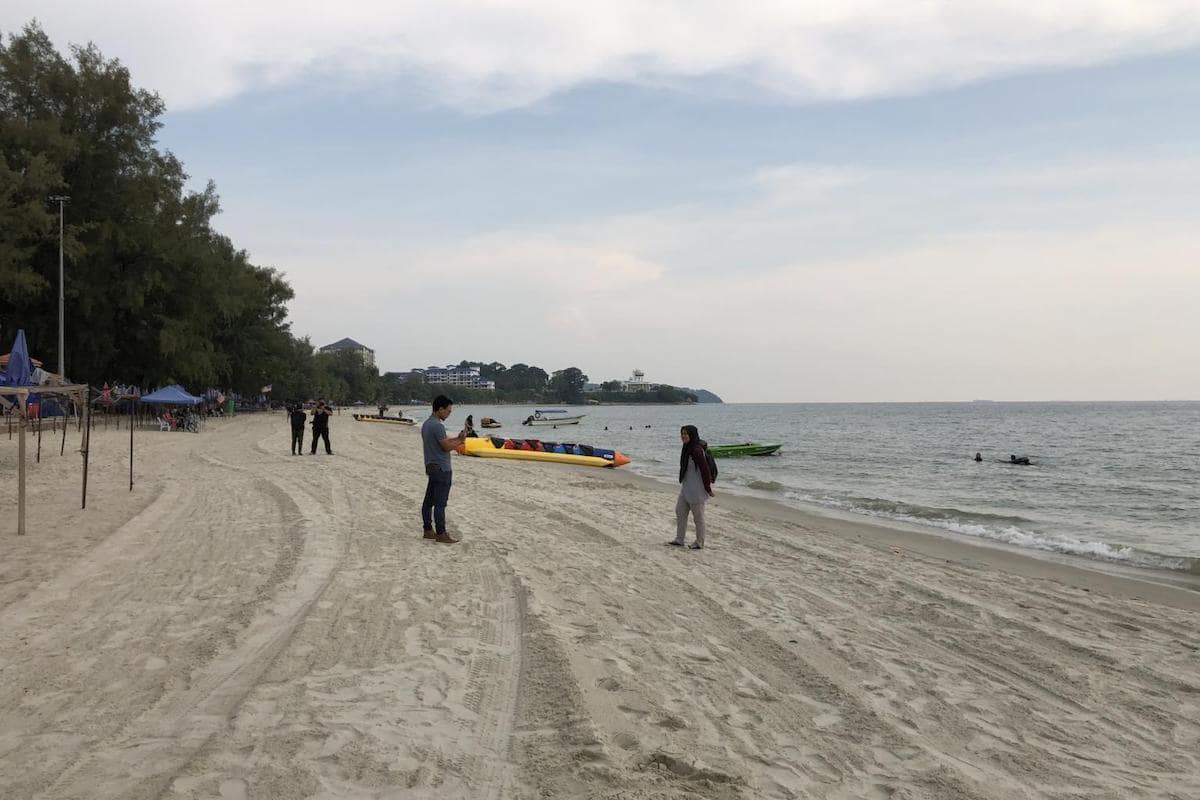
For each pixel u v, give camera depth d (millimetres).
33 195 36188
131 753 3816
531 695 4840
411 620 6457
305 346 107125
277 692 4688
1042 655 6352
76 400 15109
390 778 3605
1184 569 11195
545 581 8133
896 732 4586
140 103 42438
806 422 97125
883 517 16281
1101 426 78500
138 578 7773
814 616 7270
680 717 4582
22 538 9906
